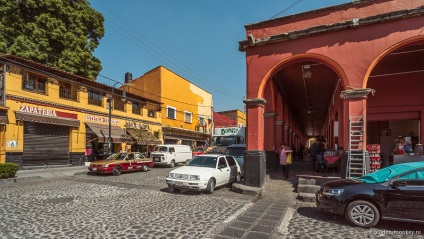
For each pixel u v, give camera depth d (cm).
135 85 3069
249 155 977
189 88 3359
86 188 1037
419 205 520
